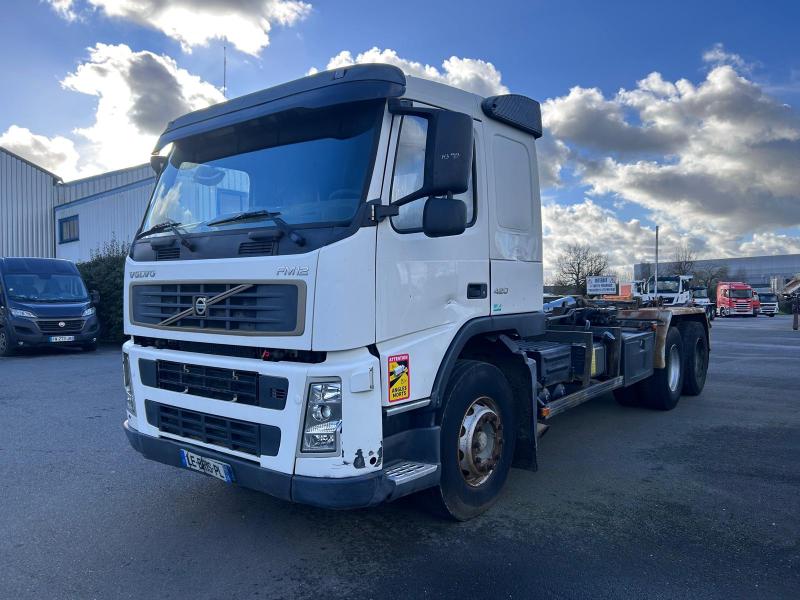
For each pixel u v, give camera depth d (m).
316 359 3.46
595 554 3.92
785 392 9.67
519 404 4.83
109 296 17.75
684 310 8.68
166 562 3.87
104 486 5.26
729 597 3.41
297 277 3.45
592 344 6.08
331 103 3.62
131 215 26.81
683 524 4.41
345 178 3.61
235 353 3.81
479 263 4.43
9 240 31.89
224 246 3.88
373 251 3.54
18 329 14.41
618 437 6.88
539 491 5.10
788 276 87.31
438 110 3.59
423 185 3.62
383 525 4.39
